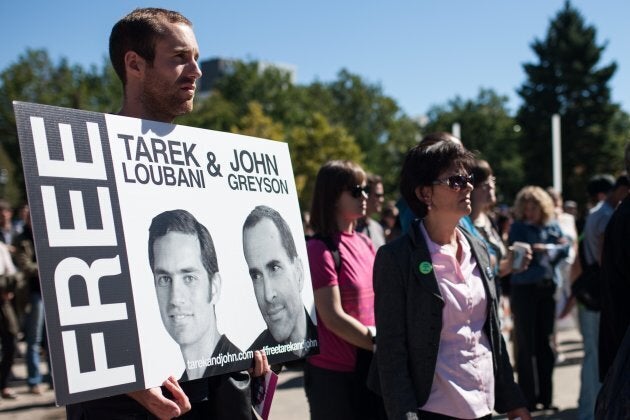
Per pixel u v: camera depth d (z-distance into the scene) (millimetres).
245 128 50906
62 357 1511
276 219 2146
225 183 2002
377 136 69188
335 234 3105
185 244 1825
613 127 49719
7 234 8172
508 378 2553
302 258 2213
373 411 2924
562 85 49031
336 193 3109
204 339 1809
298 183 47375
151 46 1931
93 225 1631
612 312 2826
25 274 6934
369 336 2857
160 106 1974
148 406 1701
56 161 1600
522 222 6047
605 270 2857
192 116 57031
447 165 2428
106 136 1718
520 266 3844
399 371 2352
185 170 1891
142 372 1649
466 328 2395
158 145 1839
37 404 6539
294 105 61781
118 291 1642
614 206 4684
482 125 65562
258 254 2047
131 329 1646
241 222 2016
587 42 49281
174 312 1753
